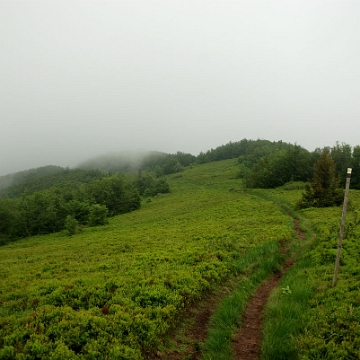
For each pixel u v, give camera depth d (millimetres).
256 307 11703
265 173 83438
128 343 8758
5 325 9875
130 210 87000
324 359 7590
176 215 55250
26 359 7871
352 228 19516
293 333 9031
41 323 9625
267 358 8070
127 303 11453
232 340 9172
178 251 20578
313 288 12141
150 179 141750
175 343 9203
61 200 85062
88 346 8367
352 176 66625
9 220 66688
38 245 42750
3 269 22703
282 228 27062
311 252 17391
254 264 16469
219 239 24234
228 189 91625
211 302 12188
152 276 14570
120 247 26609
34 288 14359
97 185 96500
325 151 45250
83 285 14117
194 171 183000
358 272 13156
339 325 8906
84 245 32125
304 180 79500
